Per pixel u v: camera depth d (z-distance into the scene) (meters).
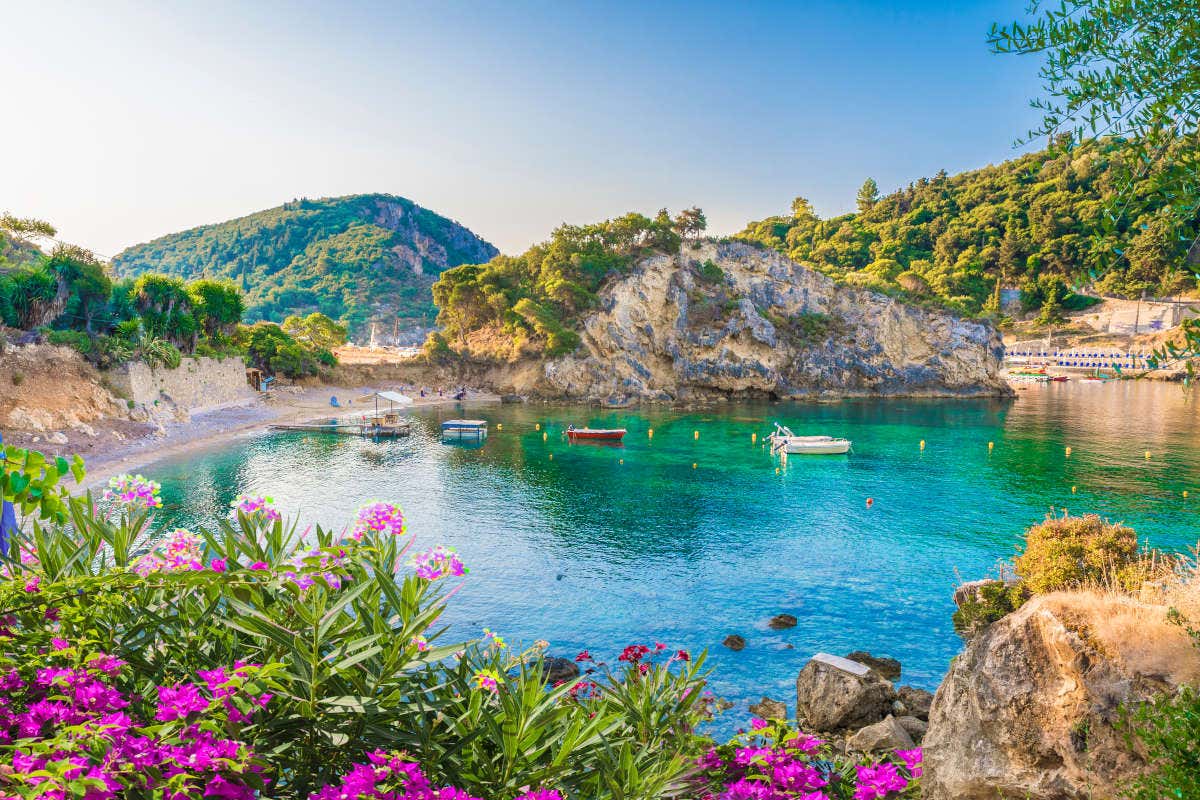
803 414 113.19
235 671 4.36
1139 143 4.77
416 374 141.50
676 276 151.88
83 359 68.44
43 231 75.50
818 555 38.41
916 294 172.62
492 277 152.12
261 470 60.78
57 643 4.52
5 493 3.95
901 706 20.12
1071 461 66.94
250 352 118.50
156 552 5.77
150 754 3.76
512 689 6.15
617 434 81.88
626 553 38.81
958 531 43.25
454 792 4.46
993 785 8.51
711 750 6.14
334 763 5.21
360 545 6.15
